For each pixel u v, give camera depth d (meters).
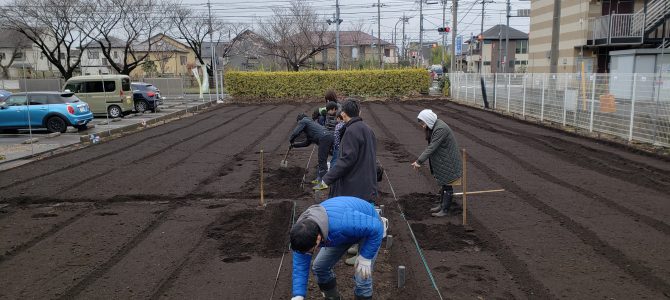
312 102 27.98
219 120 19.03
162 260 4.91
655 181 7.89
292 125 17.05
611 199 6.85
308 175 8.72
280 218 6.21
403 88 29.70
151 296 4.14
